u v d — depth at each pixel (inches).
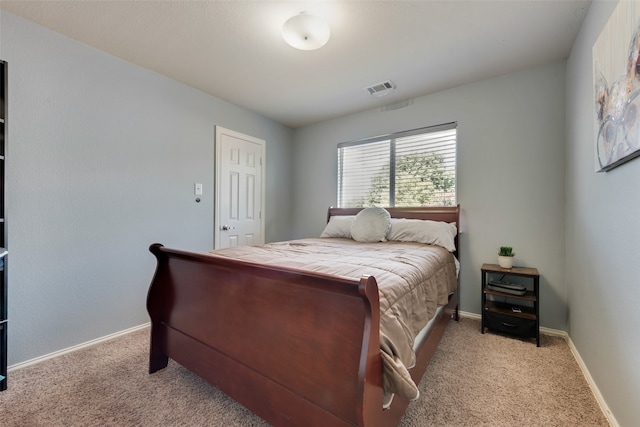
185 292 62.0
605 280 56.2
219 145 120.0
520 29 74.2
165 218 101.7
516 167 97.6
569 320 84.0
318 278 39.2
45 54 74.4
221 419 52.8
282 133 154.5
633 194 45.0
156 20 71.6
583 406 56.4
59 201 77.1
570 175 83.0
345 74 99.4
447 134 113.3
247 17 70.4
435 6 66.0
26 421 52.1
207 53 86.7
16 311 70.2
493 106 101.6
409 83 105.9
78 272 80.9
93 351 79.0
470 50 84.4
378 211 111.9
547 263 92.4
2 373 61.2
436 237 97.7
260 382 47.0
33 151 72.6
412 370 49.9
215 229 118.6
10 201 69.1
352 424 36.5
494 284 92.3
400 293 48.0
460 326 96.6
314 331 41.1
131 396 59.1
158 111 99.3
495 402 57.3
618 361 50.1
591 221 64.9
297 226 159.2
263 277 47.6
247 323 49.4
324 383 39.5
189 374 67.2
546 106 92.6
